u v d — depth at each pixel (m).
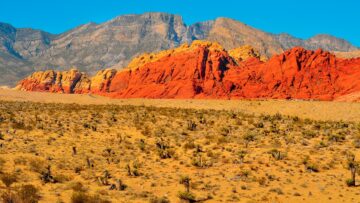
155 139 58.16
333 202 32.38
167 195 33.09
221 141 55.91
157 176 39.78
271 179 39.09
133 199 31.61
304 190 35.66
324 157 47.91
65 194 32.12
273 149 49.16
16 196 29.11
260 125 67.00
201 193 33.91
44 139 55.31
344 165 44.09
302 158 47.22
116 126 66.56
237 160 45.78
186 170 42.56
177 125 68.25
